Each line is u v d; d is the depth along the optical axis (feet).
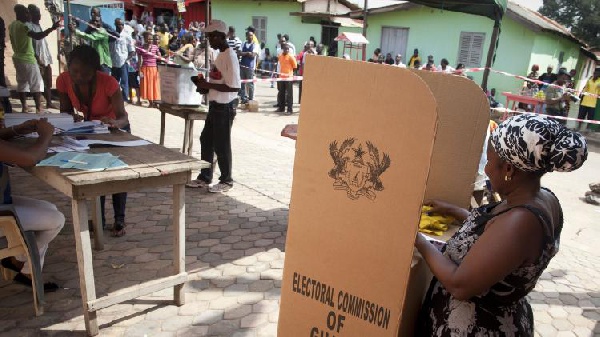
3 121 9.91
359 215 5.13
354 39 50.65
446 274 4.62
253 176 19.81
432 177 7.36
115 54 34.06
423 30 57.98
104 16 40.19
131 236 13.01
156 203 15.65
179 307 9.79
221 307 9.87
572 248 15.92
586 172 29.04
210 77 16.03
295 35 72.69
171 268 11.39
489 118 6.79
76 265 11.16
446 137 7.11
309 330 5.82
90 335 8.53
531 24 49.21
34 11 26.61
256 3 72.74
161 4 81.00
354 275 5.31
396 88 4.60
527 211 4.37
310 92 5.22
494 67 53.67
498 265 4.28
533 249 4.36
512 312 4.90
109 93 11.77
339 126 5.09
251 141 27.17
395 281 4.98
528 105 43.32
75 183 7.33
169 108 17.51
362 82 4.82
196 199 16.37
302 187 5.54
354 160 5.06
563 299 11.75
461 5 16.81
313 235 5.56
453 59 56.75
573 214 20.27
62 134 10.20
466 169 7.10
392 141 4.74
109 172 7.91
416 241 5.05
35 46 27.68
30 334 8.55
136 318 9.29
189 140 17.65
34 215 8.80
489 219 4.77
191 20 79.36
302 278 5.77
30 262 8.51
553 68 59.72
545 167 4.30
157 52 36.58
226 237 13.42
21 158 7.90
